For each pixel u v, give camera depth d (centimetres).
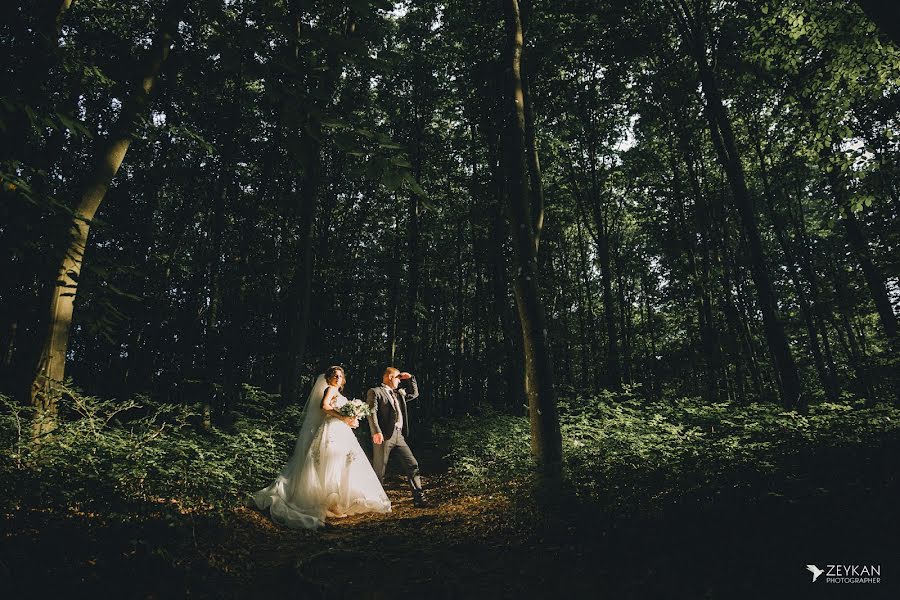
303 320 1248
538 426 674
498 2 1605
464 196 2528
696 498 461
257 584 397
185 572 378
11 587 309
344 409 686
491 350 2208
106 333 418
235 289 1719
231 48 215
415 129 2220
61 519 408
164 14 621
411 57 2053
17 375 588
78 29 884
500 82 1395
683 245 2255
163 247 1571
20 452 496
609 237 2870
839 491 438
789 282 2502
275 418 1055
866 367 1084
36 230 332
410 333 2294
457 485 841
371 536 548
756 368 1988
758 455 584
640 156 2294
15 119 315
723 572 346
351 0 210
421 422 2170
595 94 2028
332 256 2312
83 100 655
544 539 459
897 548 341
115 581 344
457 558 444
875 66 1023
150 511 464
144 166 1495
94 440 569
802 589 312
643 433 891
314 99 209
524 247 723
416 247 2295
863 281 1557
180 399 1593
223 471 612
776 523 398
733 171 1292
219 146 1499
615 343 1989
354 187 2477
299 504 626
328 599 368
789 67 1166
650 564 371
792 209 2444
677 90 1830
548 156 2062
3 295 480
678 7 1471
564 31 1669
